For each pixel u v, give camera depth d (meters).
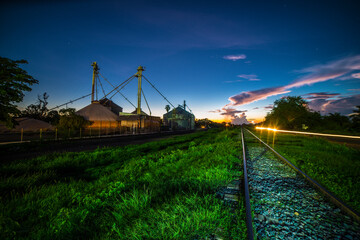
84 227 2.41
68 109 24.34
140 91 37.62
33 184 4.85
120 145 15.23
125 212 2.83
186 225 2.31
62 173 6.50
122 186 4.00
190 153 8.69
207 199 3.14
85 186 4.45
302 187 3.95
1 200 3.38
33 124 21.56
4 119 8.87
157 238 2.17
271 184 4.13
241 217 2.59
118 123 31.73
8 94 8.73
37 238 2.19
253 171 5.26
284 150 8.73
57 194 3.66
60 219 2.55
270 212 2.85
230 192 3.58
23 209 2.92
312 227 2.46
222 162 6.20
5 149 10.66
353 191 3.62
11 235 2.23
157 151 11.14
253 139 15.76
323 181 4.27
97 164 7.95
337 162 6.12
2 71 8.08
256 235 2.23
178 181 4.19
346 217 2.73
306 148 9.67
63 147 13.51
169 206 2.97
